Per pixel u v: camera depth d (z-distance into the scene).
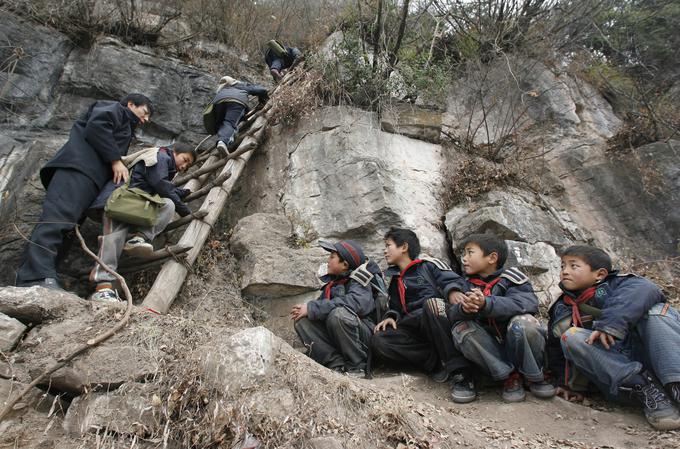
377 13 5.29
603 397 2.88
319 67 5.25
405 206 4.57
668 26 6.91
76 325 2.60
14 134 4.64
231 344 2.36
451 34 6.47
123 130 3.89
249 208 4.86
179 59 6.05
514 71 6.08
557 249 4.65
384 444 2.21
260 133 5.11
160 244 4.27
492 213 4.45
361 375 3.12
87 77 5.19
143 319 2.68
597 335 2.64
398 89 5.34
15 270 3.79
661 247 4.94
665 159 5.29
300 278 3.79
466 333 2.92
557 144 5.87
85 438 2.16
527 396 2.93
